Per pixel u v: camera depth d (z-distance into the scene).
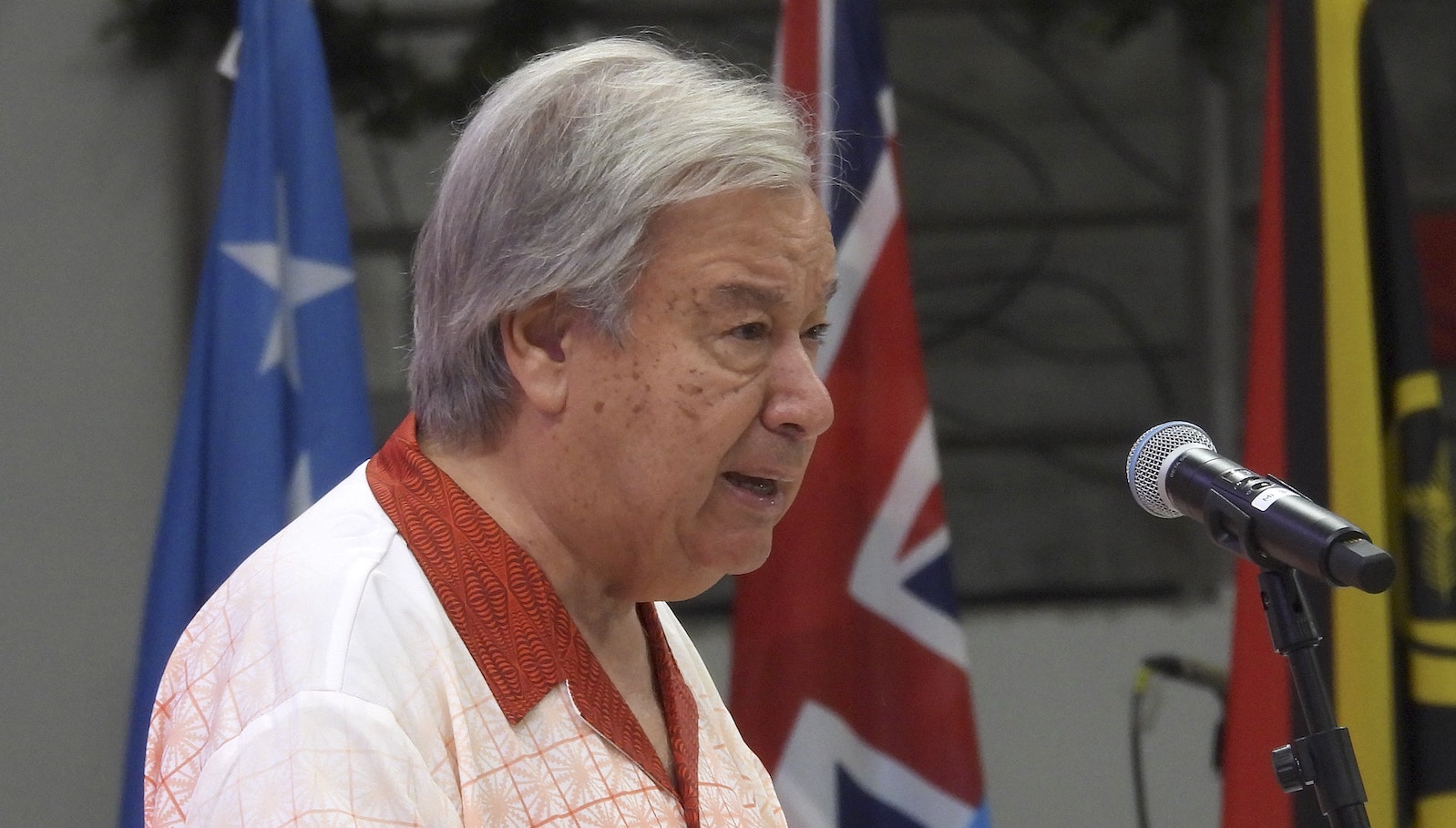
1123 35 8.10
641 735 2.75
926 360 8.10
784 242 2.69
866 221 5.91
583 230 2.62
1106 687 7.82
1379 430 5.62
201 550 5.64
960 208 8.14
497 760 2.53
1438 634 5.58
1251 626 5.69
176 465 5.67
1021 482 8.05
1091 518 8.04
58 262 7.24
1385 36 8.12
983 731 7.77
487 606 2.64
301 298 5.75
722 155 2.64
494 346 2.73
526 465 2.76
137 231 7.34
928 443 5.82
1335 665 5.52
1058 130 8.16
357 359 5.80
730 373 2.69
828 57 5.96
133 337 7.30
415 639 2.52
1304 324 5.68
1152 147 8.17
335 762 2.33
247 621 2.54
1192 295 8.17
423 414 2.86
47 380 7.19
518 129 2.71
